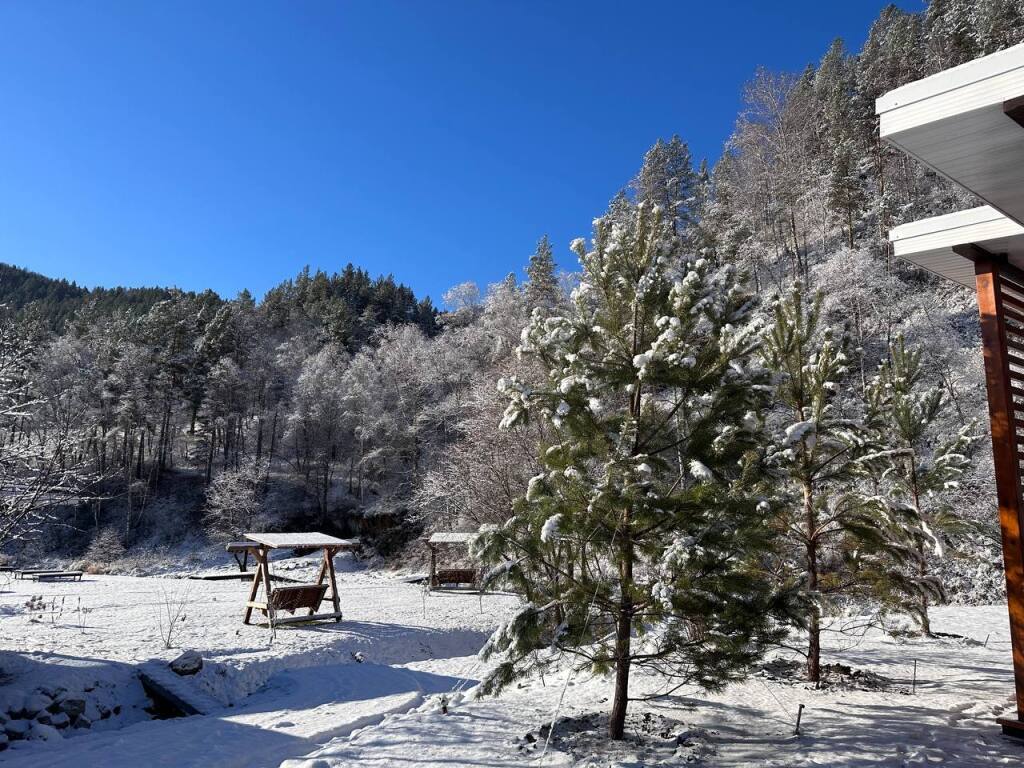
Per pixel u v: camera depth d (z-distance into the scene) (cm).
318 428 5056
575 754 504
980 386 2439
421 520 3409
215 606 1667
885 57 4691
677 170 5259
